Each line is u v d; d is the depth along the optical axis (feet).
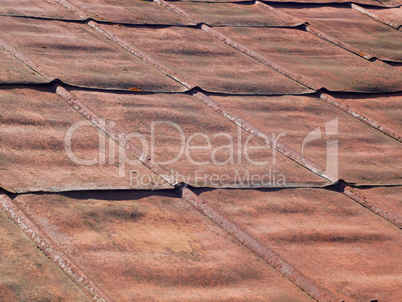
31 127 10.80
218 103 14.03
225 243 9.05
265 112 14.38
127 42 16.49
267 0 23.39
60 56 14.55
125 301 7.06
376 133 14.76
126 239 8.43
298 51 19.04
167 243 8.61
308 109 15.14
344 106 15.62
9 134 10.30
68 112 11.87
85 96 12.73
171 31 18.33
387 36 22.34
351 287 8.54
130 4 20.12
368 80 17.85
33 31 15.60
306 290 8.27
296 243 9.44
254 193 10.74
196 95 14.35
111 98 13.02
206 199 10.11
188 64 16.17
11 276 7.04
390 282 8.93
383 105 16.52
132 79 14.28
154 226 9.00
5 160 9.52
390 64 19.65
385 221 10.95
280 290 8.16
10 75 12.56
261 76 16.49
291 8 23.35
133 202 9.49
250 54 17.80
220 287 7.86
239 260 8.65
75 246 7.93
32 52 14.25
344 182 11.76
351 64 18.99
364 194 11.58
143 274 7.70
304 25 21.25
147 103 13.28
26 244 7.73
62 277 7.30
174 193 10.18
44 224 8.21
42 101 11.97
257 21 20.89
